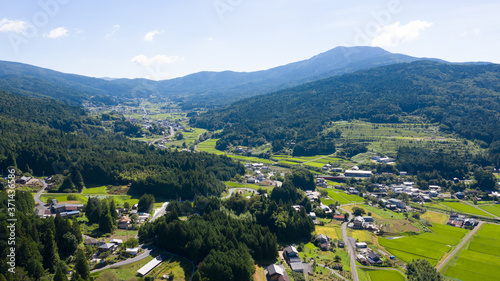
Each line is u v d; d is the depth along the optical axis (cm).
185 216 18600
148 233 15012
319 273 13512
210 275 11925
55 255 12031
